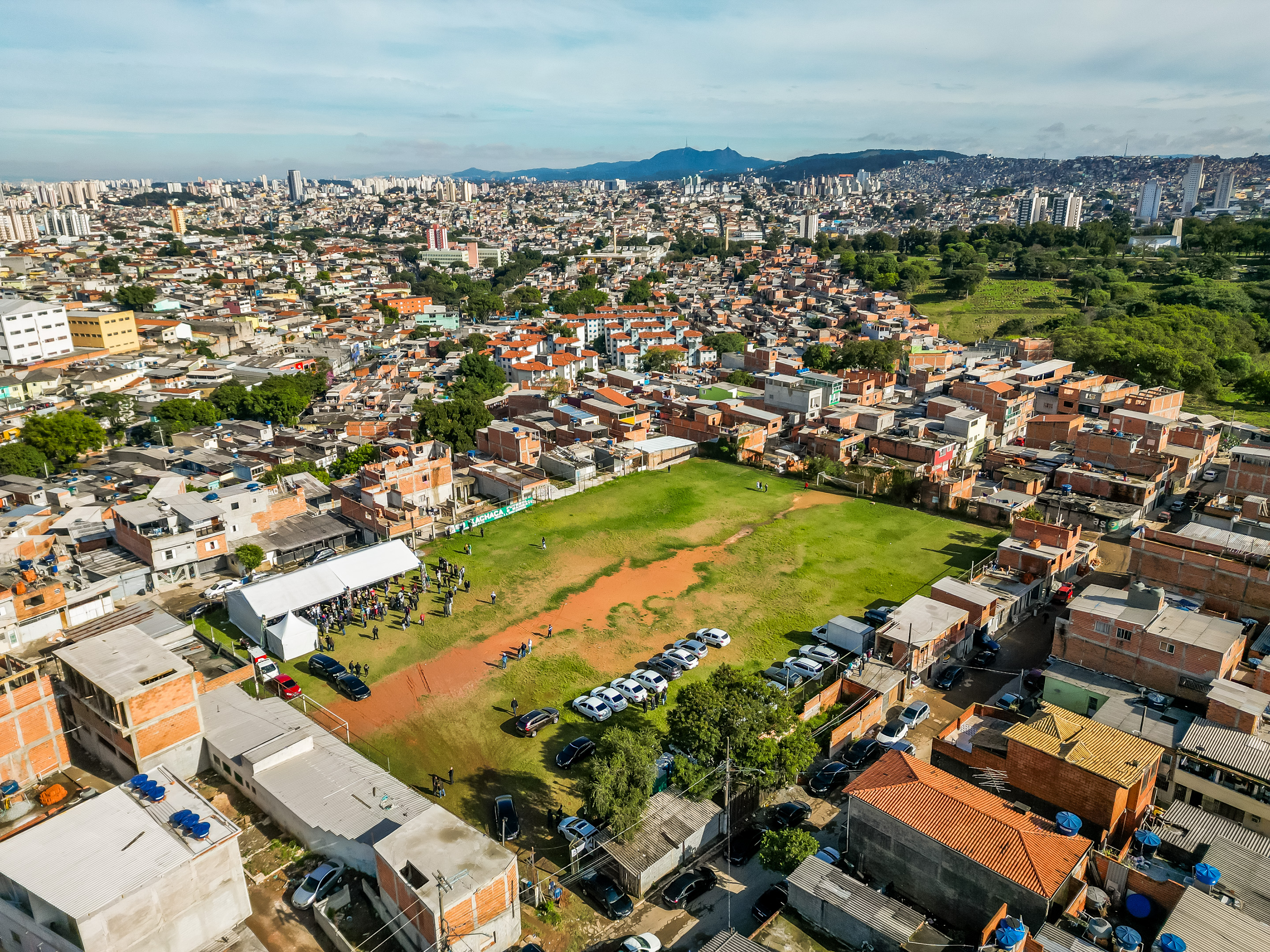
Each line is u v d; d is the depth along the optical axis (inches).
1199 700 2285.9
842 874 1646.2
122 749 2137.1
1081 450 4517.7
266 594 2987.2
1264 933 1457.9
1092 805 1847.9
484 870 1640.0
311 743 2225.6
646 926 1761.8
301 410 6643.7
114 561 3312.0
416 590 3373.5
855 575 3553.2
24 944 1593.3
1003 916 1512.1
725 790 2028.8
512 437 4864.7
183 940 1612.9
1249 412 5782.5
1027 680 2682.1
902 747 2297.0
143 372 7598.4
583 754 2324.1
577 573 3592.5
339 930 1711.4
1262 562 2743.6
